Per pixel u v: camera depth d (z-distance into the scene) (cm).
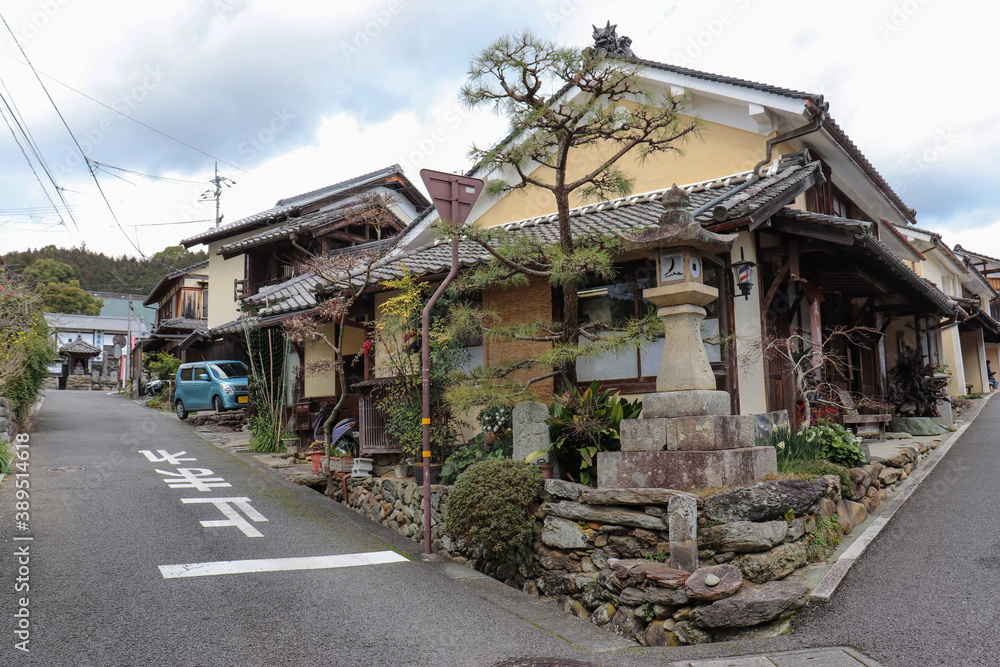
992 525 616
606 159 1189
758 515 520
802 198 1046
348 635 457
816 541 571
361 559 660
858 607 469
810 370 835
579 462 689
